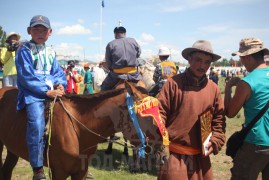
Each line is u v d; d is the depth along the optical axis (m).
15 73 7.40
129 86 3.27
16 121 3.96
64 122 3.58
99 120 3.56
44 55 3.90
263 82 3.25
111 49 5.66
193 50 3.08
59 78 4.05
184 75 3.17
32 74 3.66
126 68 5.64
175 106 3.13
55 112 3.67
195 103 3.08
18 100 3.79
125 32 5.82
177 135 3.12
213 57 3.13
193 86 3.12
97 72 10.53
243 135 3.36
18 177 5.57
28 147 3.62
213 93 3.22
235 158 3.49
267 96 3.24
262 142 3.25
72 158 3.54
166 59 6.80
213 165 6.41
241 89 3.27
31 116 3.59
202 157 3.17
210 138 3.18
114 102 3.47
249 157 3.33
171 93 3.15
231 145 3.49
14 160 4.50
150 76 7.06
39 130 3.57
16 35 7.32
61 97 3.78
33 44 3.85
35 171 3.63
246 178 3.36
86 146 3.67
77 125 3.62
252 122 3.29
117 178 5.53
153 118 3.00
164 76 6.40
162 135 2.94
